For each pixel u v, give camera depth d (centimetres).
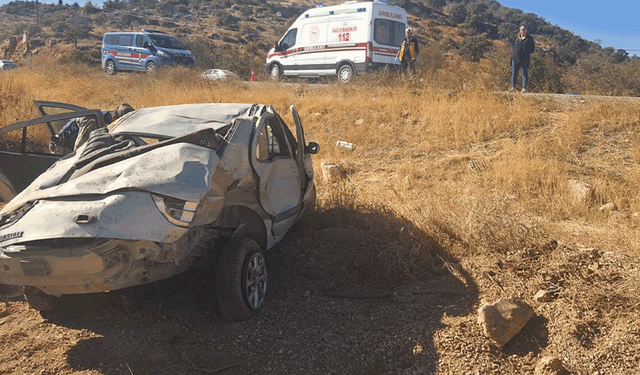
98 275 350
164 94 1432
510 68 1753
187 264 402
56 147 571
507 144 859
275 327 417
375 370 362
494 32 8612
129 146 444
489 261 471
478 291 438
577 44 7638
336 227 582
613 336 368
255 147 458
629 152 782
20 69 2175
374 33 1623
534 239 489
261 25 8794
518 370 356
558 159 773
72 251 348
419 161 860
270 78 1817
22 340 405
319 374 360
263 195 468
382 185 751
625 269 436
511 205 610
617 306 393
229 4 10231
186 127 488
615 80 1805
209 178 382
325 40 1748
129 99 1454
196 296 462
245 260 415
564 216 603
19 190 525
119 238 344
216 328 414
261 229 470
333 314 436
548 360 343
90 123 542
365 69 1628
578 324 380
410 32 1502
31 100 1231
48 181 420
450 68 1313
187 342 396
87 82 1716
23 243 361
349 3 1698
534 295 421
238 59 3241
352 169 860
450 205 568
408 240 516
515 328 376
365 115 1109
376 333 402
